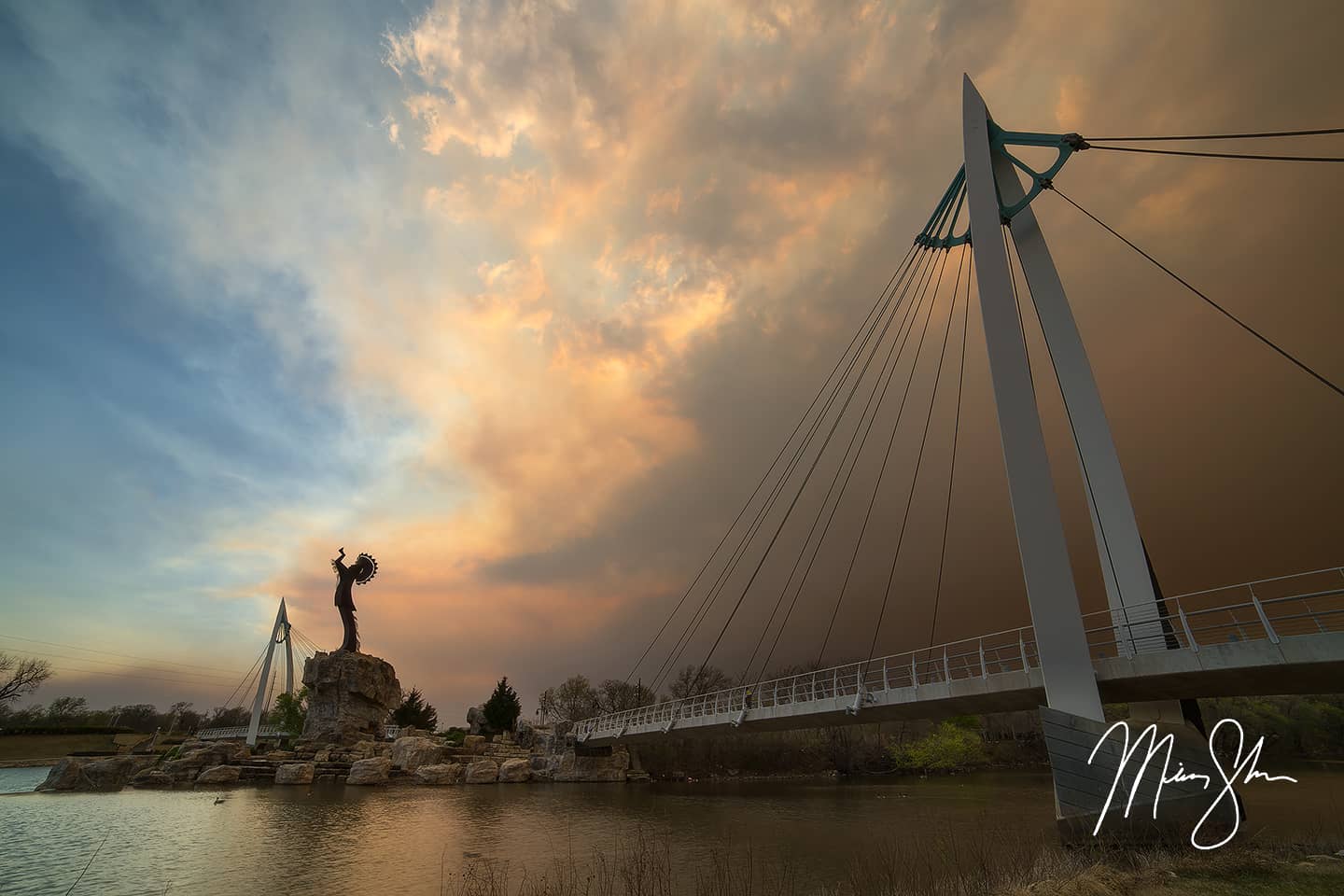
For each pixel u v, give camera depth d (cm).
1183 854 1708
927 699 2648
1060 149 3253
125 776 5112
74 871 2278
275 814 3622
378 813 3703
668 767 6431
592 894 1920
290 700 7844
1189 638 1977
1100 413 2830
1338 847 1633
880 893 1664
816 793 4812
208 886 2081
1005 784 5434
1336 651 1709
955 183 4028
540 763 6072
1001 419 2486
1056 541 2270
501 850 2614
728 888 1912
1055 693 2144
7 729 8338
